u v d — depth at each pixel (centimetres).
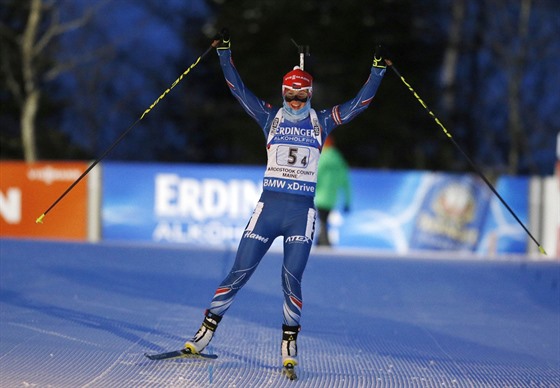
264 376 1820
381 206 4962
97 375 1764
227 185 4900
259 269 3531
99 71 9506
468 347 2283
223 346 2095
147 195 4912
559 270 3862
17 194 4894
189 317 2469
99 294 2795
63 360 1875
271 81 8825
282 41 8762
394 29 8900
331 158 4691
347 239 4950
